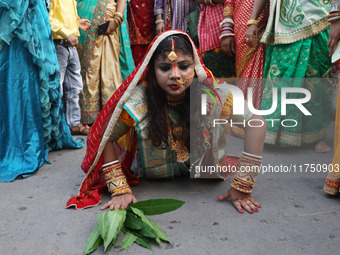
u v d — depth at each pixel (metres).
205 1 3.48
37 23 2.54
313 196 1.94
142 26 4.23
